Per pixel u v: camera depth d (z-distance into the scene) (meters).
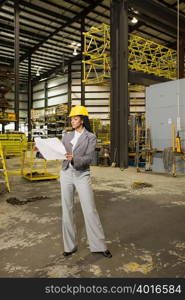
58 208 4.17
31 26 18.78
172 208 4.25
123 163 10.02
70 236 2.47
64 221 2.45
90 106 24.17
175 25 11.08
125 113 9.99
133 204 4.50
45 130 24.34
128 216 3.80
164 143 9.05
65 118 22.12
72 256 2.46
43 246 2.68
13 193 5.38
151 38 19.45
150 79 13.18
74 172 2.35
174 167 8.00
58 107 22.14
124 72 9.93
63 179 2.42
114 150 10.57
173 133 8.12
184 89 8.33
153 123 9.45
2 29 19.02
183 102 8.35
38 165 11.07
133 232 3.15
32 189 5.84
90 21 17.94
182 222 3.54
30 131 23.78
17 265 2.28
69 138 2.44
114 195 5.21
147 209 4.18
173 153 7.98
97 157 11.32
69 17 17.78
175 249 2.65
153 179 7.39
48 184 6.54
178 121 8.15
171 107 8.79
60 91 26.88
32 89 31.55
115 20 10.16
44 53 23.84
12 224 3.38
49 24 18.56
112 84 10.36
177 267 2.26
